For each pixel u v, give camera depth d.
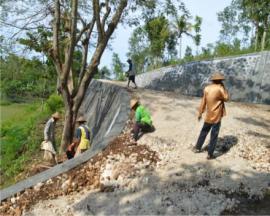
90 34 15.45
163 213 7.38
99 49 14.83
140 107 11.13
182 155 9.66
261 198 7.66
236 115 12.96
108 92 19.91
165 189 8.15
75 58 24.80
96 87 24.47
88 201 8.09
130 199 7.96
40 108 32.09
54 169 9.41
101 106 19.77
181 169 8.91
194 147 9.81
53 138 13.32
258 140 10.45
